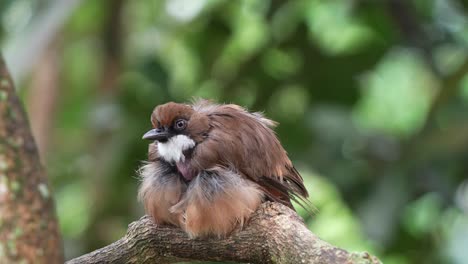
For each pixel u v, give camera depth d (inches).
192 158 273.0
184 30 537.3
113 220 496.4
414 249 492.7
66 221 570.9
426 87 611.5
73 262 265.3
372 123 621.3
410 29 493.7
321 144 478.0
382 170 457.7
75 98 591.5
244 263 261.4
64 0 422.9
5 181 142.1
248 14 543.8
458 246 536.1
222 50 535.5
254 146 278.5
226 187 256.5
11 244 141.6
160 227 269.4
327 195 555.2
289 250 224.8
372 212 443.8
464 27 510.6
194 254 265.1
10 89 144.6
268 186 282.2
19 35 424.5
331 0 536.1
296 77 508.1
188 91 525.3
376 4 506.0
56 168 568.4
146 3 554.6
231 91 514.0
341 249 200.7
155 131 279.7
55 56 548.7
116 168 492.7
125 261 270.2
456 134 443.5
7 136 143.1
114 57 538.9
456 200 454.6
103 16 554.3
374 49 511.5
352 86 509.7
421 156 447.2
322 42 533.0
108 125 498.3
